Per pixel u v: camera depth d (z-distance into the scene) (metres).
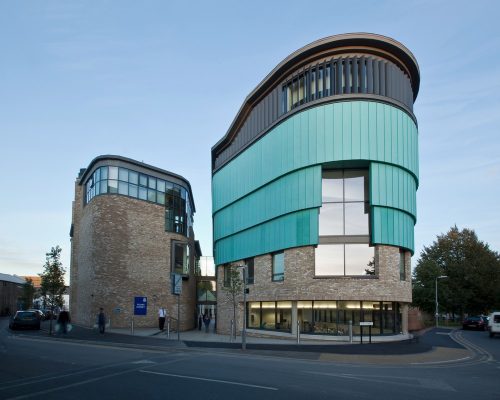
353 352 21.83
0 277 79.50
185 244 43.81
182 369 15.05
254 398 10.52
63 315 29.95
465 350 24.47
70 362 16.67
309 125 29.75
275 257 32.81
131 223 38.56
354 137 28.42
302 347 23.53
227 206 41.09
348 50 29.59
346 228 29.03
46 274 34.75
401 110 29.84
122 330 34.75
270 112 34.03
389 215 28.58
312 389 11.73
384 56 29.84
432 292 63.81
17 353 19.31
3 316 75.44
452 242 68.62
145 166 40.16
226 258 40.28
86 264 39.34
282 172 31.48
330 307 28.84
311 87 30.41
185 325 42.91
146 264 39.31
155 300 39.56
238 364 16.58
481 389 12.45
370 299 27.73
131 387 11.78
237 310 36.16
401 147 29.38
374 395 11.12
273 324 32.28
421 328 51.06
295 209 30.11
